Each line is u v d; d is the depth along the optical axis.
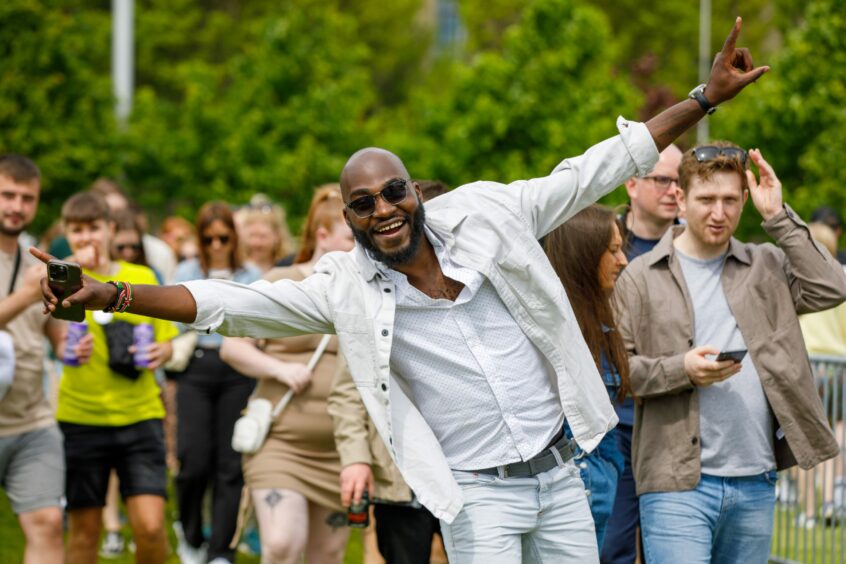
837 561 10.27
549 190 6.41
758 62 49.19
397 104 68.88
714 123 27.88
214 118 30.62
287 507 9.15
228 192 30.11
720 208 7.68
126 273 10.53
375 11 69.00
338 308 6.33
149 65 61.78
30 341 9.51
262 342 9.59
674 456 7.70
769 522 7.83
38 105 29.05
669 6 55.59
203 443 12.27
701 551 7.61
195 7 63.59
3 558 12.56
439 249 6.34
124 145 30.45
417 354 6.40
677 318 7.82
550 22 29.31
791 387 7.63
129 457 10.33
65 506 11.50
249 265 13.73
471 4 61.31
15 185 9.52
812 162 25.53
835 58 25.92
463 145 28.73
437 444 6.39
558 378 6.42
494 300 6.41
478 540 6.42
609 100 29.23
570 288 7.68
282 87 30.97
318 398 9.29
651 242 9.95
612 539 8.89
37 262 9.88
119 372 10.19
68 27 30.16
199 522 12.52
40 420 9.59
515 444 6.42
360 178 6.16
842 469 10.37
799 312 7.81
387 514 8.63
